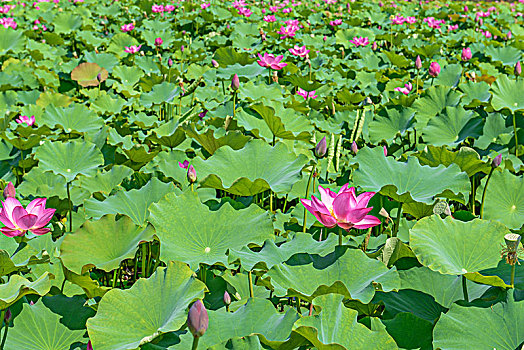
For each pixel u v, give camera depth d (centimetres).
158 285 217
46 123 487
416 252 239
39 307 223
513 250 218
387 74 724
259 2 1393
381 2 1516
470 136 440
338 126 527
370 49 862
